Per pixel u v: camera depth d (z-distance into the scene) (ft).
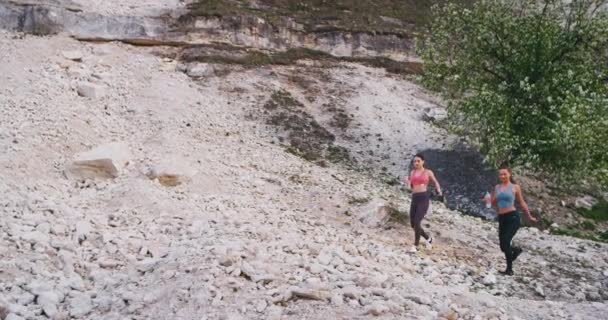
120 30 88.89
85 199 42.14
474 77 63.10
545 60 59.21
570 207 62.54
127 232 34.78
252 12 98.22
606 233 57.41
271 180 53.93
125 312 23.50
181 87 77.20
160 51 87.10
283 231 38.34
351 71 91.91
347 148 69.87
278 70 86.94
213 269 26.18
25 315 22.82
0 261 27.17
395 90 87.86
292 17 101.40
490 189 59.98
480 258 39.65
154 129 63.93
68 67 75.25
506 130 55.31
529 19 61.77
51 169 47.88
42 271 27.27
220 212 42.42
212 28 92.07
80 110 62.69
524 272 37.83
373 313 23.43
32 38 83.41
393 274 31.40
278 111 75.56
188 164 52.90
